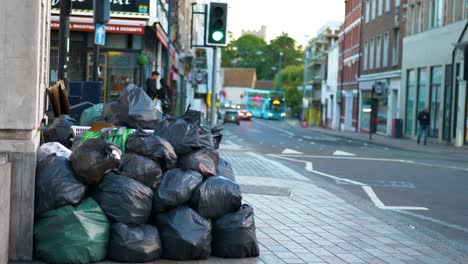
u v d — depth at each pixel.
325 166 20.62
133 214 6.73
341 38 77.62
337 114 78.44
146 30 25.31
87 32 24.05
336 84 81.19
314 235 8.88
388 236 9.16
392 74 50.22
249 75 167.25
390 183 16.53
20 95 6.50
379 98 55.25
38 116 7.04
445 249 8.56
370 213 11.21
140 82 24.17
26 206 6.53
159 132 7.88
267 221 9.73
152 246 6.76
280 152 26.55
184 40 49.47
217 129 9.09
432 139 40.53
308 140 40.09
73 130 8.45
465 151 32.22
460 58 35.53
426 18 43.03
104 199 6.72
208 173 7.55
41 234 6.53
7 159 6.37
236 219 7.25
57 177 6.63
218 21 14.73
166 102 21.17
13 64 6.49
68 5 11.58
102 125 7.90
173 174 7.21
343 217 10.52
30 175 6.54
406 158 25.58
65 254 6.45
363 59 62.31
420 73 44.06
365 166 21.11
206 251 7.02
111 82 24.62
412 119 45.38
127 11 23.55
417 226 10.38
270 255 7.52
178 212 7.02
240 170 17.02
